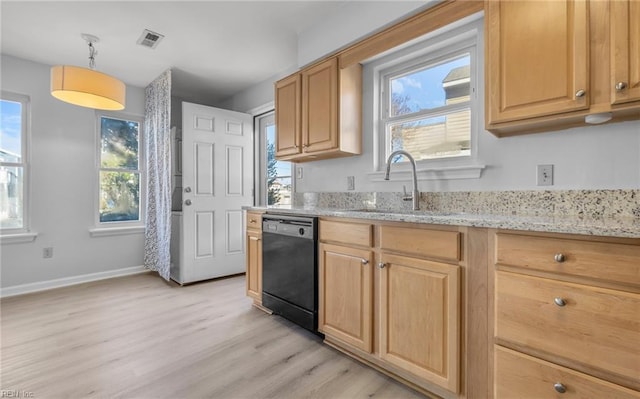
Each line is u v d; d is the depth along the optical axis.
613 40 1.16
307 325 2.03
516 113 1.39
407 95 2.26
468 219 1.30
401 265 1.53
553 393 1.08
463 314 1.32
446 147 2.05
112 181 3.63
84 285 3.28
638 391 0.93
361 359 1.78
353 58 2.23
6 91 2.95
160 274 3.49
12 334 2.10
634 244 0.94
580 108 1.24
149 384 1.55
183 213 3.31
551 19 1.30
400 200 2.18
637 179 1.34
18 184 3.03
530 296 1.13
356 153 2.39
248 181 3.82
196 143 3.41
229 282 3.43
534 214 1.59
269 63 3.18
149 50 2.87
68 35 2.58
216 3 2.19
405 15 1.93
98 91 2.14
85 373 1.64
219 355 1.84
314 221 2.00
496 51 1.45
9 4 2.15
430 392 1.48
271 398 1.46
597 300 0.99
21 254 3.01
